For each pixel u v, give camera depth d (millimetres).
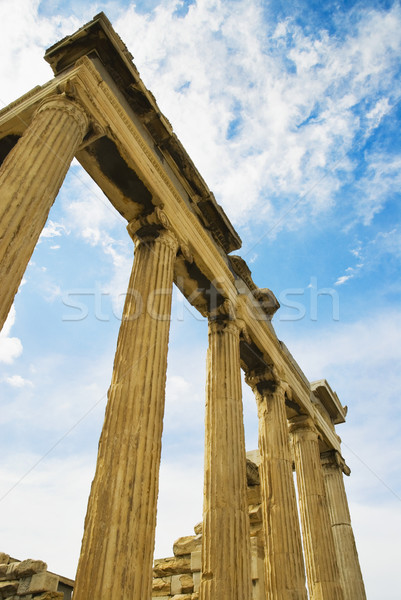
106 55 11297
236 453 12039
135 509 7676
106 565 6938
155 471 8484
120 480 7824
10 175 7750
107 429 8539
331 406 24422
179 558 16156
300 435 20094
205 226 15117
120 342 9953
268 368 17359
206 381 13828
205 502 11406
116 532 7281
